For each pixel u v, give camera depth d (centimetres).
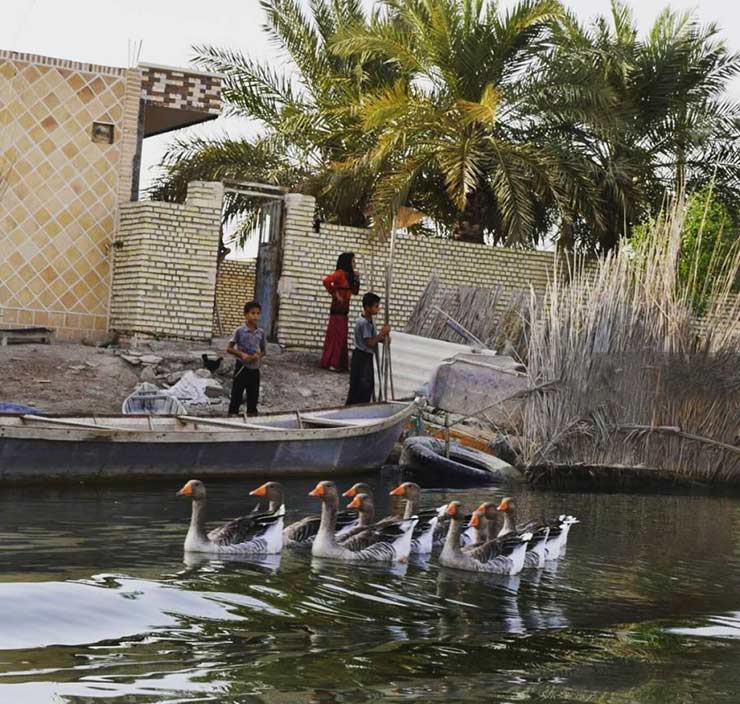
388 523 1398
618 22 3434
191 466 1861
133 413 1912
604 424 2236
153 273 2620
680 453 2305
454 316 2683
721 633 1130
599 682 949
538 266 3070
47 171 2648
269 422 2034
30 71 2634
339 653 973
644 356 2277
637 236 2927
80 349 2494
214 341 2733
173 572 1221
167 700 835
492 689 910
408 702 865
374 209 2823
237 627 1030
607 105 3009
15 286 2627
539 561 1410
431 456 2086
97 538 1368
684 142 3331
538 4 2964
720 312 2392
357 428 1981
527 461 2170
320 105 3306
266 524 1366
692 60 3344
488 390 2309
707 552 1562
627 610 1207
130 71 2716
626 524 1772
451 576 1317
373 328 2248
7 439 1689
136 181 2734
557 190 2933
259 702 843
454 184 2795
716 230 2856
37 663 900
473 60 2998
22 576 1148
